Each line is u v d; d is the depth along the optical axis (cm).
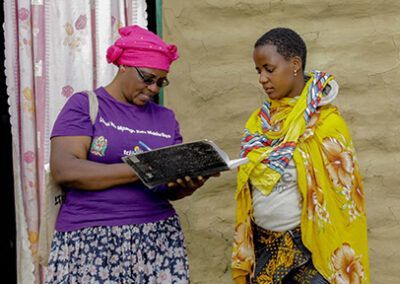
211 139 456
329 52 453
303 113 354
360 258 357
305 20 454
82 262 342
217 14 456
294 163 350
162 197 362
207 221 458
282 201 352
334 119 358
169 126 368
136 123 356
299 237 353
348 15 452
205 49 456
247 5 454
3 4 452
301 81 360
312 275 354
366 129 451
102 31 446
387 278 450
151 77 350
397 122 449
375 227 451
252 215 365
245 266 367
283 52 352
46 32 443
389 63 450
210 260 460
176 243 362
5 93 464
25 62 442
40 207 446
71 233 346
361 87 451
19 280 445
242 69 455
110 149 347
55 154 345
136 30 354
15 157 442
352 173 355
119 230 344
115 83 358
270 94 358
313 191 348
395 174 449
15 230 471
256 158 355
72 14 445
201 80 455
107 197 345
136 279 345
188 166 335
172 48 356
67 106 350
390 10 450
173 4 454
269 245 360
